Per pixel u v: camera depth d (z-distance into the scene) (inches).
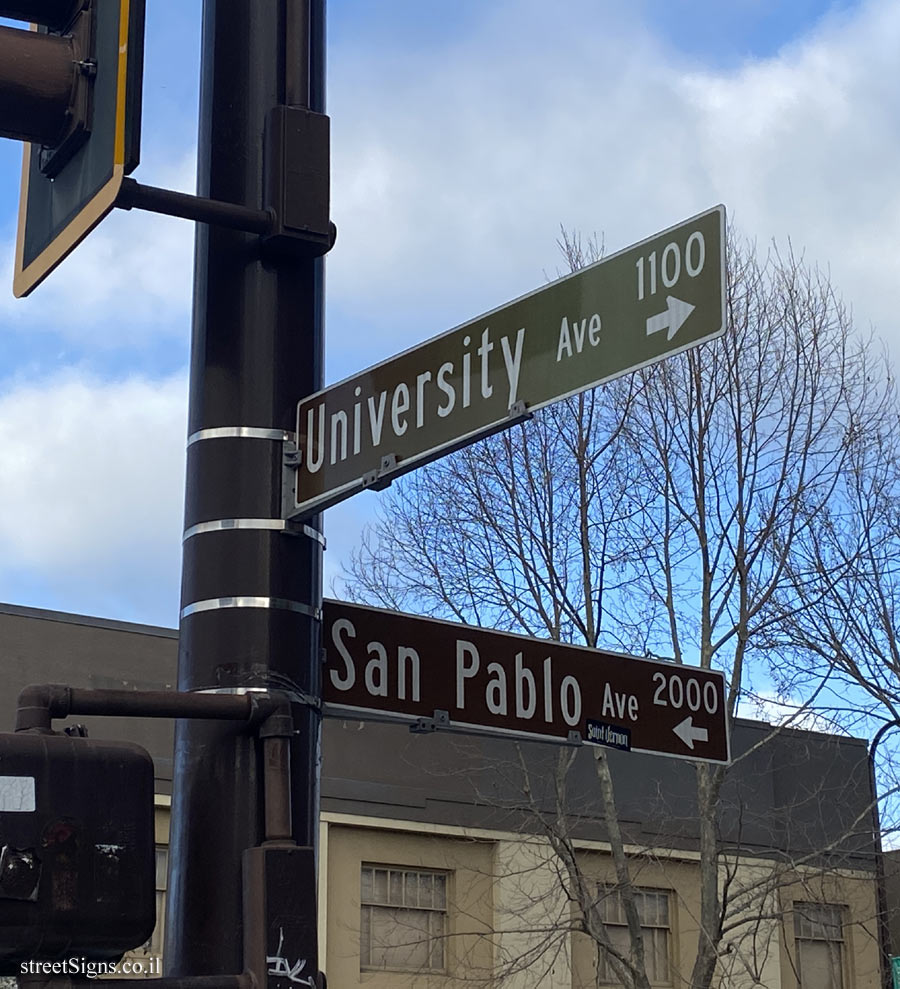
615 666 185.6
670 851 795.4
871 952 857.5
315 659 151.9
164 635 691.4
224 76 167.5
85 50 139.4
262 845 134.1
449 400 149.9
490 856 765.3
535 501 725.3
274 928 130.2
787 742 880.3
